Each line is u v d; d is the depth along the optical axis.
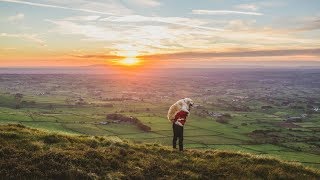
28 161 19.28
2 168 18.36
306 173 23.31
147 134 122.81
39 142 22.39
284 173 22.31
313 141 134.38
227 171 21.92
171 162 22.44
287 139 136.50
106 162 20.80
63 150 21.61
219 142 117.56
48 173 18.53
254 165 23.17
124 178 19.52
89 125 138.12
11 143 21.53
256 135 140.38
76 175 18.69
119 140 27.20
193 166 22.12
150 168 21.06
